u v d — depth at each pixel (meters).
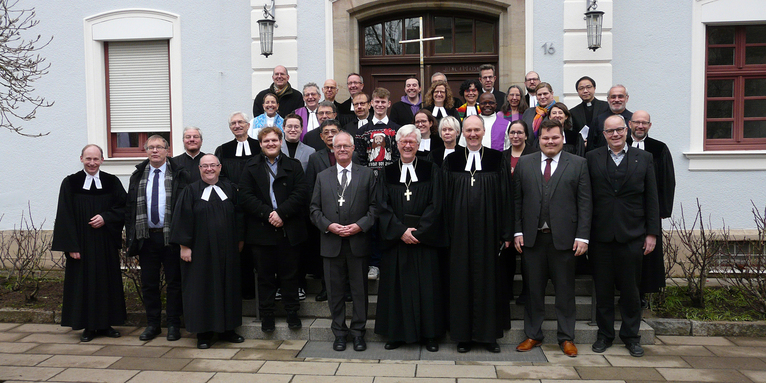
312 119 5.82
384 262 4.62
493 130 5.54
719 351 4.54
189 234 4.66
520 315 5.06
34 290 6.03
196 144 5.12
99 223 4.95
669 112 6.44
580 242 4.41
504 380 3.95
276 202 4.76
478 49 7.05
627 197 4.45
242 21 6.91
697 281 5.92
